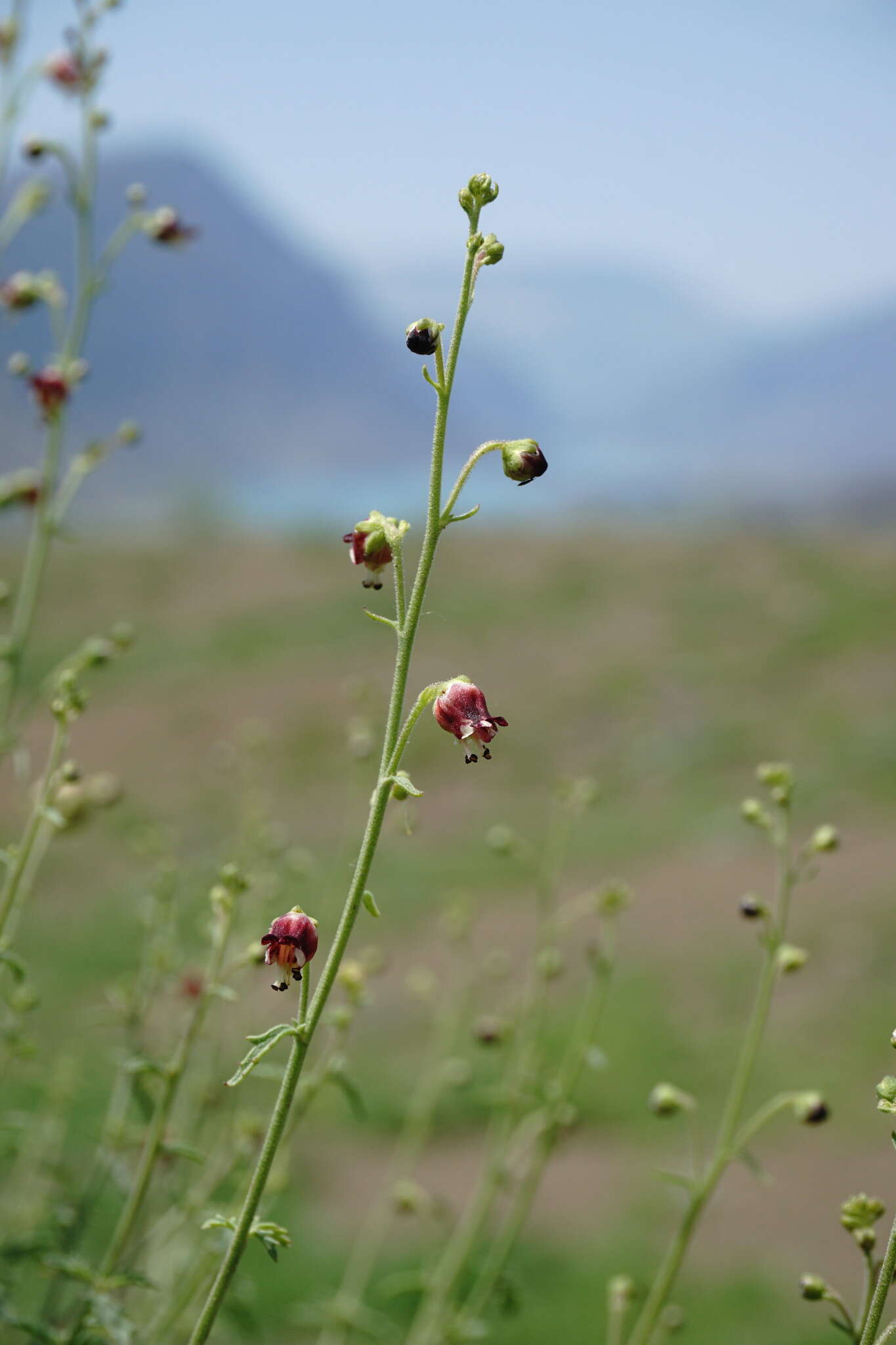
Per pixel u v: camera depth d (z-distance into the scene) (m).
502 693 21.77
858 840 14.70
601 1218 7.48
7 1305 3.22
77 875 13.51
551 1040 9.55
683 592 26.66
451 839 16.31
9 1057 4.18
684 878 14.17
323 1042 6.61
